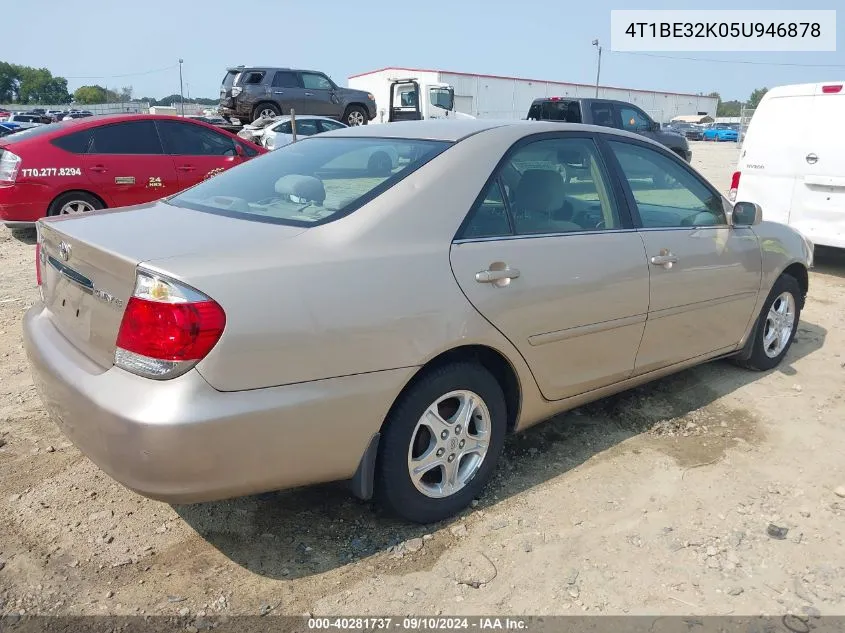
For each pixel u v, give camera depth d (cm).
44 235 294
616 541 288
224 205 299
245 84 1986
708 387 450
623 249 340
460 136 309
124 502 307
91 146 852
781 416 410
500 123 331
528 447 366
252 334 226
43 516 295
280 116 1842
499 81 4269
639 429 390
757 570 272
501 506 312
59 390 246
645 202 366
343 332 244
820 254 926
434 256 270
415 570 269
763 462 356
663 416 406
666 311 367
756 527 300
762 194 814
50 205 829
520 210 308
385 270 256
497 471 341
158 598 251
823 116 752
